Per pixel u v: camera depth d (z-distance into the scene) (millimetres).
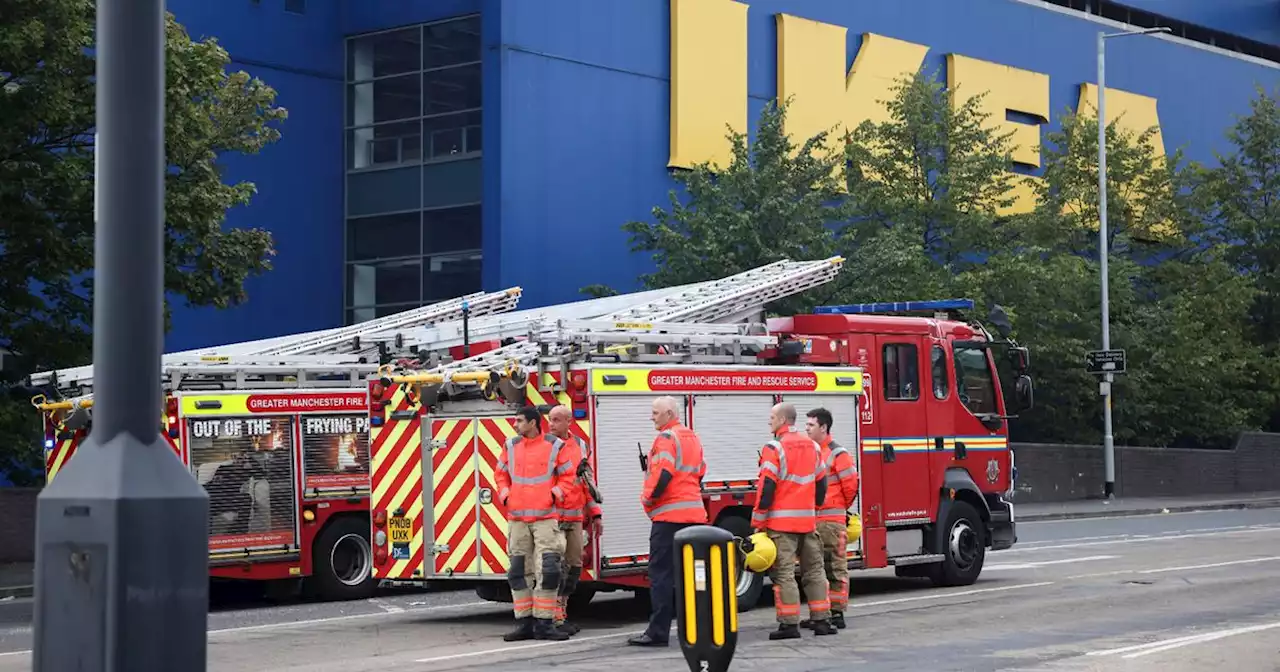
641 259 37156
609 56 36594
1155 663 11383
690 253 32219
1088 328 38344
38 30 19438
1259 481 44781
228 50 34750
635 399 14133
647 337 14406
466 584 14656
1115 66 50719
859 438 16266
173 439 16547
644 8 37375
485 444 14172
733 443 14914
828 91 40812
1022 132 46781
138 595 4301
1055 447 37406
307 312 36312
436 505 14414
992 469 18156
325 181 36750
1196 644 12414
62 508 4344
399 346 17031
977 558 17812
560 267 35438
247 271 24031
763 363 15820
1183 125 53531
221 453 16828
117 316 4492
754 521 12867
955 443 17641
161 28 4633
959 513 17641
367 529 17781
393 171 36500
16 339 22562
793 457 12852
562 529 13133
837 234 35875
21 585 19094
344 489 17656
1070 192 39969
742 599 15125
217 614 16109
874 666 11320
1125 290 38938
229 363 17484
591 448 13688
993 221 38750
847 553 16031
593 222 36125
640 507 14078
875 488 16531
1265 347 45469
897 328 17078
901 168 37562
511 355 14445
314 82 36562
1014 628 13688
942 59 44656
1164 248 43812
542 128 35188
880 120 42188
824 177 34344
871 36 42125
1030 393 18344
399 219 36406
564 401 13758
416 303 36094
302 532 17297
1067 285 37156
